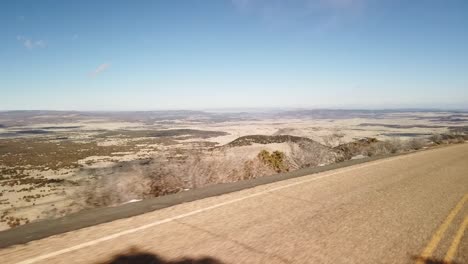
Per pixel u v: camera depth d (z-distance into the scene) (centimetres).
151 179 877
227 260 367
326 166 1230
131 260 356
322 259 383
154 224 484
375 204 657
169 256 371
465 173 1109
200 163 1039
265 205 618
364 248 424
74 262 347
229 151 1579
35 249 380
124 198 758
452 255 415
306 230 482
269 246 414
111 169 995
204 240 424
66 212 680
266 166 1230
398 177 1001
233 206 604
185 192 730
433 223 542
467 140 3409
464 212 616
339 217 556
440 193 783
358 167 1202
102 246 394
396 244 443
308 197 698
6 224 941
